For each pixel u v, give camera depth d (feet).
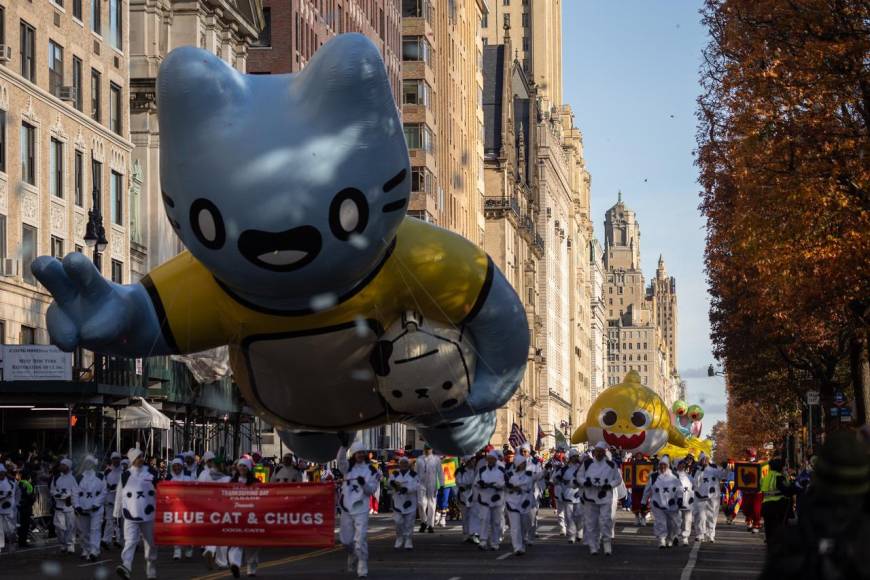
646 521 142.31
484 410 70.90
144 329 63.52
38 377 117.08
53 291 62.28
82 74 162.09
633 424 139.03
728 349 193.57
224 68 57.67
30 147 147.43
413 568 78.74
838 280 101.04
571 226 655.76
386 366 66.03
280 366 64.95
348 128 56.80
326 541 63.72
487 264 67.77
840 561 24.86
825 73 98.43
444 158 335.67
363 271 62.03
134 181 185.98
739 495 152.25
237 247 57.41
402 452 123.65
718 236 120.88
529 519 98.43
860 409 127.85
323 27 251.80
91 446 130.00
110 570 77.92
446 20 339.57
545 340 522.88
